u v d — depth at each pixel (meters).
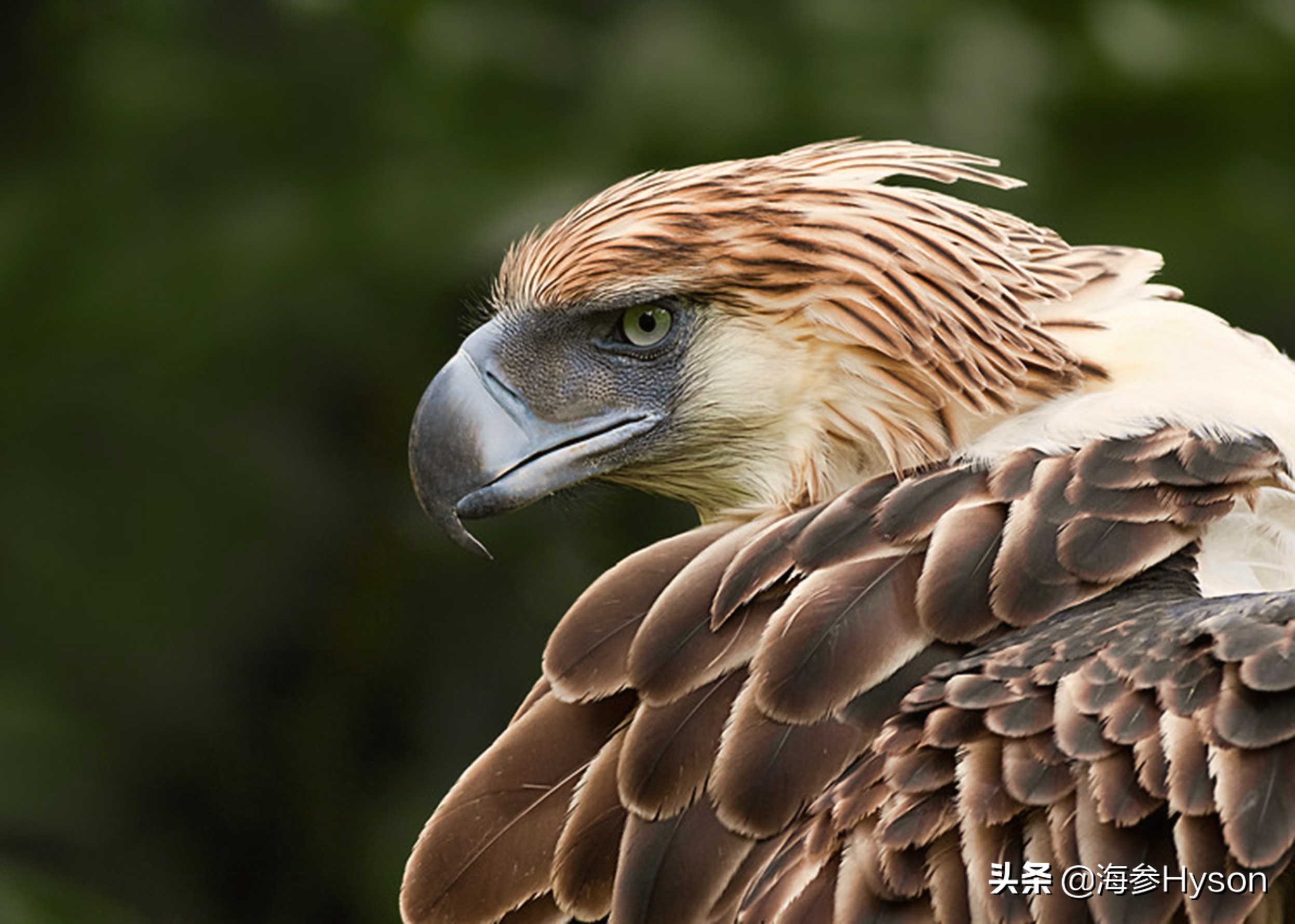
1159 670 5.13
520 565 12.11
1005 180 6.62
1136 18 11.22
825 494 6.56
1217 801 4.94
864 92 10.82
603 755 5.55
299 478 11.78
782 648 5.46
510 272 7.07
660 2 11.26
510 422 6.88
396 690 12.47
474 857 5.53
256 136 11.27
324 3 10.93
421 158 10.92
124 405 11.28
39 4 11.52
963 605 5.49
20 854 11.80
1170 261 10.74
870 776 5.24
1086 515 5.61
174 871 12.43
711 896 5.32
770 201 6.52
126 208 11.20
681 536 5.99
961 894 5.07
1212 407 5.88
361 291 10.74
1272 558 5.70
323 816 12.51
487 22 11.27
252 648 12.16
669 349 6.72
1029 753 5.13
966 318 6.20
